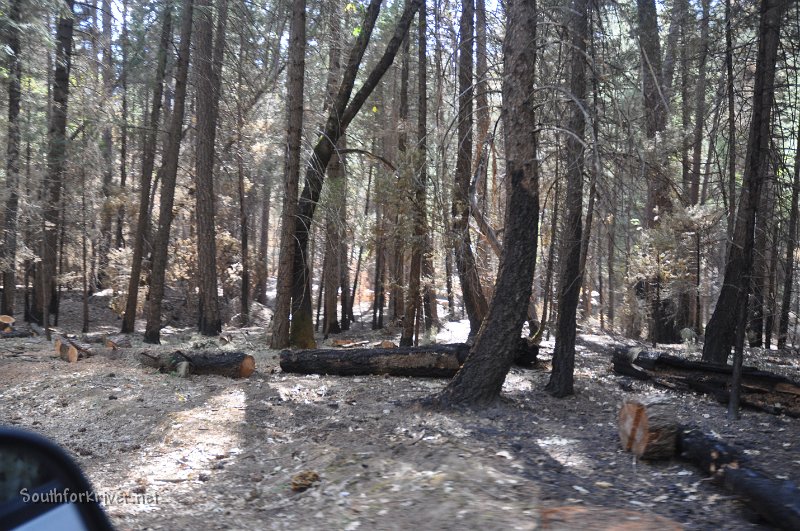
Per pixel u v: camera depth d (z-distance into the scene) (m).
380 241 17.20
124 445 8.01
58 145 19.59
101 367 12.70
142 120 28.97
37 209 18.50
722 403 9.64
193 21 20.27
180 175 30.12
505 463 6.29
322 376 12.05
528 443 7.21
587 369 12.61
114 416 9.22
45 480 1.54
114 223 36.34
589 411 9.20
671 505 5.07
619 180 8.68
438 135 13.20
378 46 25.61
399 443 7.09
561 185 12.18
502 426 7.95
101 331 26.30
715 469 5.73
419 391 10.45
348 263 30.73
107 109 22.12
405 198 14.41
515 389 10.34
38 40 16.97
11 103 19.02
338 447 7.16
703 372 10.33
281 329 15.55
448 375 11.53
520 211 8.65
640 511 4.80
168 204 20.08
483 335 8.91
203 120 22.03
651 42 15.59
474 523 4.52
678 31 16.78
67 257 27.12
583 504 4.96
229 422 8.70
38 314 24.70
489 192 18.42
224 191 30.88
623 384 10.90
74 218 21.67
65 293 34.47
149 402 9.85
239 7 19.89
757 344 18.45
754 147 8.65
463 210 14.16
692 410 9.24
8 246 19.33
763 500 4.62
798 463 6.24
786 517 4.36
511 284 8.73
